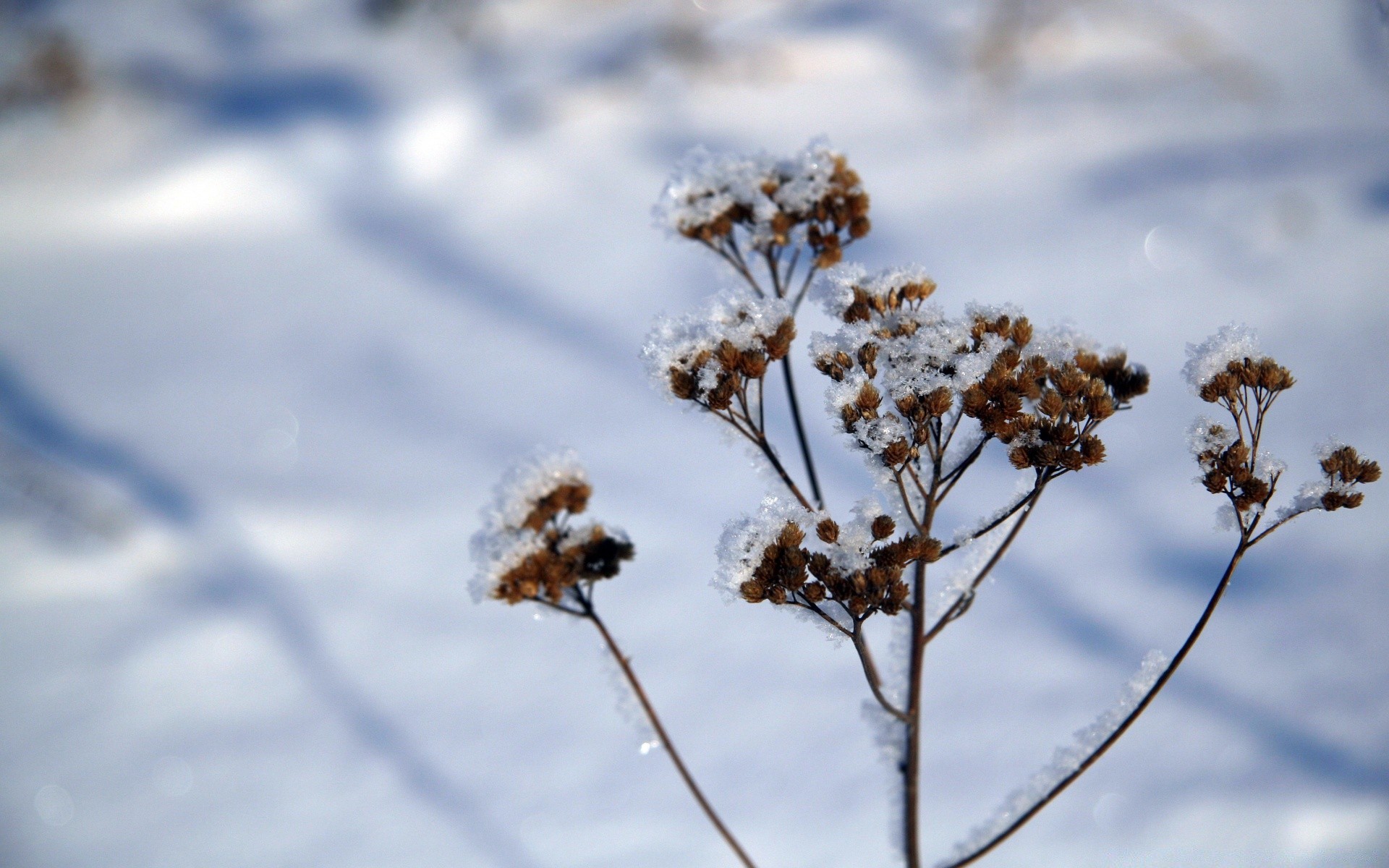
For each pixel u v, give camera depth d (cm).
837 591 63
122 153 167
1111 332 118
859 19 183
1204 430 64
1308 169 138
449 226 153
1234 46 163
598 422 117
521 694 85
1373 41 158
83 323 140
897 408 63
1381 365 106
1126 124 154
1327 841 74
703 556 98
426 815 77
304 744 82
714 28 181
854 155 154
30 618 96
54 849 77
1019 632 86
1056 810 75
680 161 67
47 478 109
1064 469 63
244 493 110
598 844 76
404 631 93
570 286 140
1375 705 77
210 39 193
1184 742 77
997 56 164
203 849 77
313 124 170
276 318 138
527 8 192
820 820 76
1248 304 119
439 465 113
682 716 82
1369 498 93
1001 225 137
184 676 89
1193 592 88
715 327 64
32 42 178
